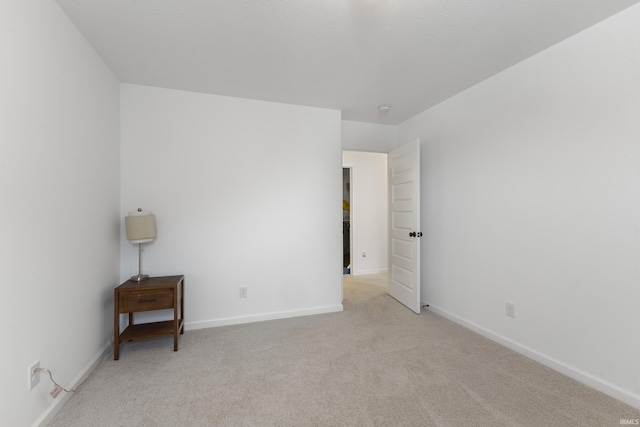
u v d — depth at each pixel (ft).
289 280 9.82
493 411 5.04
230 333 8.43
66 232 5.36
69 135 5.48
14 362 4.04
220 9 5.21
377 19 5.49
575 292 6.05
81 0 4.96
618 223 5.40
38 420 4.51
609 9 5.24
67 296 5.39
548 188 6.55
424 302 10.72
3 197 3.87
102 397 5.42
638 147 5.13
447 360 6.82
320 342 7.81
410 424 4.73
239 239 9.26
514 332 7.33
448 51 6.65
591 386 5.74
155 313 8.55
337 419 4.85
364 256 17.03
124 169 8.19
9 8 3.96
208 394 5.53
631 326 5.22
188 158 8.75
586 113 5.84
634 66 5.15
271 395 5.50
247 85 8.39
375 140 12.28
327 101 9.66
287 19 5.49
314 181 10.12
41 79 4.66
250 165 9.37
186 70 7.50
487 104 8.05
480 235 8.32
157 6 5.12
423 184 10.73
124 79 7.96
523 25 5.70
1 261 3.84
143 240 7.63
